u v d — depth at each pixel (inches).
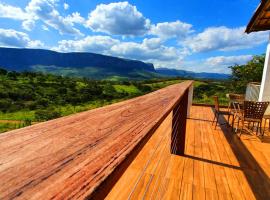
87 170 15.2
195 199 74.5
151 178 87.1
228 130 164.1
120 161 16.9
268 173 94.9
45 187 12.8
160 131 155.2
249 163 104.4
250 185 84.7
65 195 12.2
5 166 15.0
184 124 108.8
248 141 137.8
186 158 108.0
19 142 19.9
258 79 355.3
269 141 138.1
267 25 198.7
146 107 43.2
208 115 221.9
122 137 23.0
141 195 75.7
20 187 12.6
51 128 25.1
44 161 16.2
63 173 14.5
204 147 125.2
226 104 295.1
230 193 78.7
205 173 93.0
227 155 113.7
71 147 19.4
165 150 117.1
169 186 81.9
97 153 18.3
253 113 144.6
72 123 28.0
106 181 14.3
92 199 12.6
